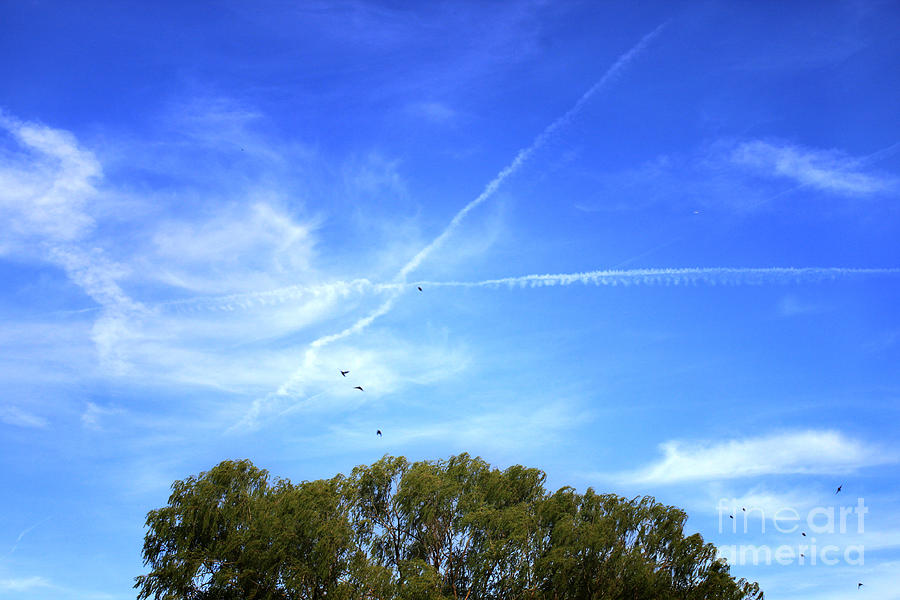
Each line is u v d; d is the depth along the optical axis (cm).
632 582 3119
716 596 3284
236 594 3073
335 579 3031
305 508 3181
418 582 2909
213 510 3266
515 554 3131
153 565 3256
